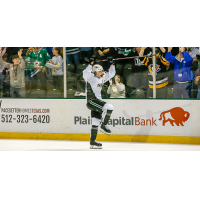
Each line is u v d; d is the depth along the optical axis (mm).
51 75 14164
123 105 13414
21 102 14281
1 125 14500
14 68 14430
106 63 13805
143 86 13633
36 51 14141
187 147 11992
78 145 12547
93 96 11820
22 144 12828
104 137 13633
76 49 13875
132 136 13367
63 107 13906
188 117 12797
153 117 13156
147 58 13484
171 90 13445
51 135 14055
